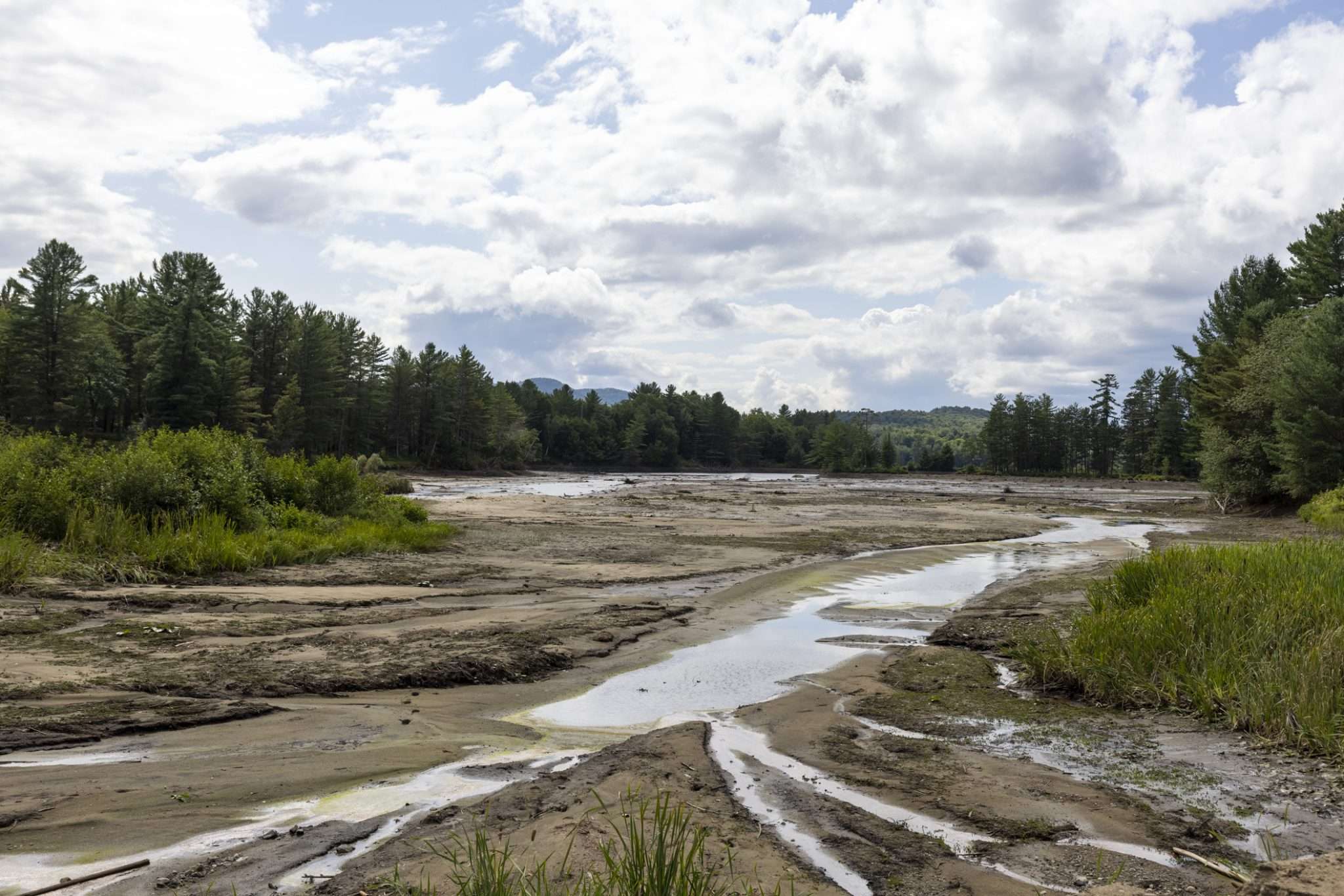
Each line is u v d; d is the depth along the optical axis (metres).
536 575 16.39
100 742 6.28
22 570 12.14
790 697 8.30
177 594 12.27
